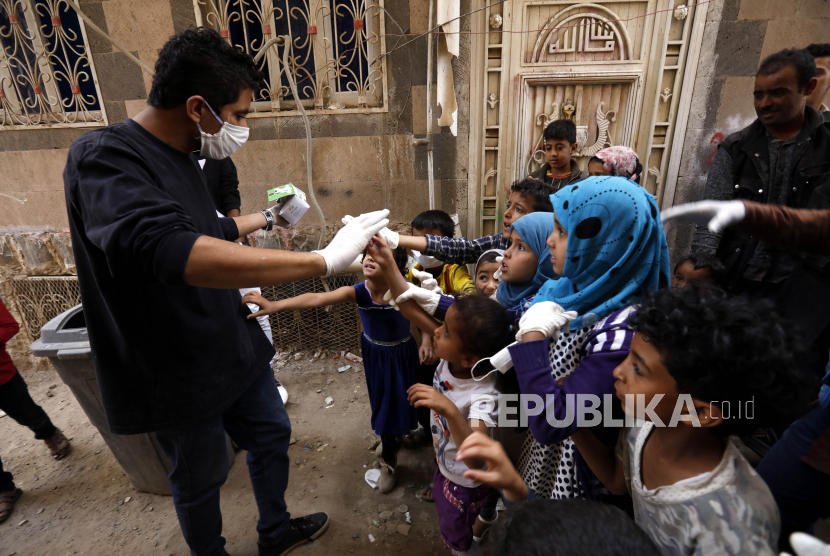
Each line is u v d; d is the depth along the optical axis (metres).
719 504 0.72
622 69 2.72
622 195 0.96
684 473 0.77
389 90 2.70
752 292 1.98
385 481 2.08
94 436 2.55
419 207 2.96
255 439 1.67
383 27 2.58
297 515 1.98
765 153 1.89
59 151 2.91
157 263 0.99
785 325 0.69
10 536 1.94
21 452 2.45
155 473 2.05
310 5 2.63
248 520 1.98
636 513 0.89
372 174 2.88
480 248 1.87
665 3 2.57
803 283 1.70
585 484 1.07
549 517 0.68
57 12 2.62
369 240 1.33
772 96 1.75
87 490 2.18
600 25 2.64
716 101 2.68
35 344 1.82
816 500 1.09
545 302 1.08
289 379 2.97
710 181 2.05
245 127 1.32
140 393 1.36
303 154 2.85
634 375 0.79
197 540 1.56
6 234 3.05
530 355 0.98
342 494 2.09
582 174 2.71
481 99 2.76
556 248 1.11
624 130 2.86
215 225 1.46
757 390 0.67
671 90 2.74
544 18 2.65
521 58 2.73
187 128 1.27
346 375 3.00
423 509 2.00
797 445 1.10
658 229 0.99
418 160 2.84
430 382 2.16
